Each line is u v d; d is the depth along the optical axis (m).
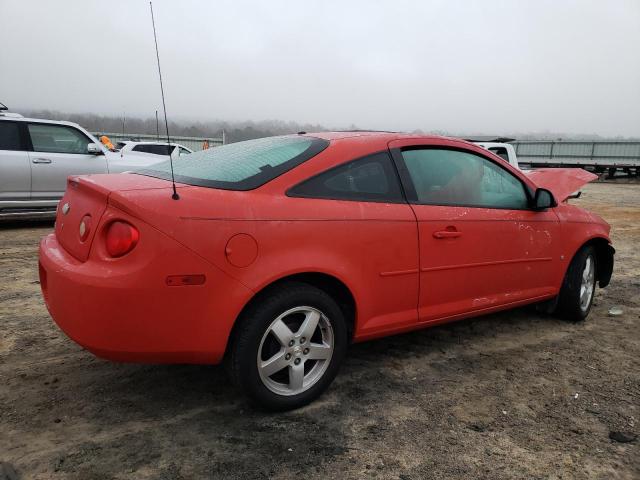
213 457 2.43
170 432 2.62
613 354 3.82
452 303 3.48
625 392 3.22
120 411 2.81
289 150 3.07
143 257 2.35
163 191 2.52
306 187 2.85
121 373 3.24
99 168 8.53
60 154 8.23
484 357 3.70
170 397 2.98
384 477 2.34
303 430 2.68
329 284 2.95
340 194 2.96
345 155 3.04
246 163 2.95
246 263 2.55
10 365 3.29
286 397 2.79
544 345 3.96
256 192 2.70
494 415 2.90
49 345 3.62
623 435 2.73
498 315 4.64
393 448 2.56
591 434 2.74
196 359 2.55
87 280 2.35
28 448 2.45
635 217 12.15
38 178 8.00
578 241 4.26
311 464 2.41
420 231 3.19
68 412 2.78
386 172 3.19
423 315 3.31
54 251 2.74
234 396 3.01
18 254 6.33
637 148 26.22
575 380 3.37
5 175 7.73
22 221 8.82
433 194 3.39
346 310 3.05
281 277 2.64
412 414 2.88
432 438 2.65
